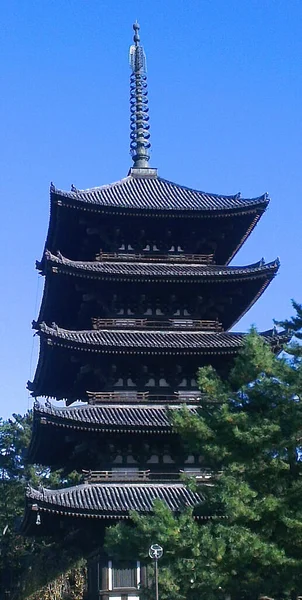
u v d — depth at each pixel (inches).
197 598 1237.7
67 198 1868.8
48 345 1765.5
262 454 1262.3
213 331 1945.1
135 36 2439.7
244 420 1269.7
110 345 1759.4
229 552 1206.9
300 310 1401.3
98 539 1649.9
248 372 1322.6
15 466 3678.6
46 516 1631.4
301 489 1237.1
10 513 3422.7
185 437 1317.7
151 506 1594.5
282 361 1332.4
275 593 1249.4
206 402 1375.5
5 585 3265.3
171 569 1221.1
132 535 1280.8
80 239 2021.4
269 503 1210.6
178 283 1898.4
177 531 1221.7
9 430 3737.7
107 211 1925.4
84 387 1983.3
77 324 2085.4
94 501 1608.0
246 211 1978.3
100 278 1855.3
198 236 2032.5
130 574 1615.4
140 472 1722.4
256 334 1402.6
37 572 2568.9
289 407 1282.0
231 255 2174.0
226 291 1952.5
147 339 1847.9
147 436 1722.4
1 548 3329.2
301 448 1283.2
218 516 1317.7
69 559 2508.6
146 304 1950.1
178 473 1737.2
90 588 1759.4
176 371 1830.7
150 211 1940.2
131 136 2332.7
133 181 2223.2
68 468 2089.1
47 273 1867.6
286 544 1238.9
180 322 1946.4
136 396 1809.8
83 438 1733.5
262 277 1915.6
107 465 1733.5
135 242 2016.5
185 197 2116.1
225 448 1269.7
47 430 1728.6
